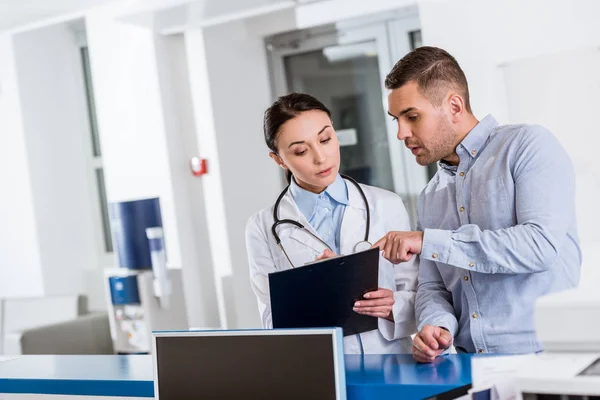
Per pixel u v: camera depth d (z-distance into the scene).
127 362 2.45
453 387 1.63
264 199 6.05
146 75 5.73
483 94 4.25
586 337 1.17
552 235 1.84
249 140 6.00
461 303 2.07
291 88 6.05
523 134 1.95
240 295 5.87
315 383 1.63
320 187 2.39
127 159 5.90
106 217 7.06
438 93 1.98
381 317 2.12
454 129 2.02
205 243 5.90
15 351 5.54
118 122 5.91
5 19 6.02
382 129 5.75
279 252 2.44
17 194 6.74
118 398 2.16
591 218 3.84
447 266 2.08
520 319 1.96
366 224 2.38
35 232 6.68
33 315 6.16
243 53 6.00
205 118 5.84
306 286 1.98
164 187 5.76
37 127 6.72
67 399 2.26
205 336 1.77
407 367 1.90
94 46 5.95
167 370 1.82
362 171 5.88
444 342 1.92
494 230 1.97
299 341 1.65
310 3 5.61
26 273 6.79
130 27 5.74
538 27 4.05
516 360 1.43
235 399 1.72
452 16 4.32
